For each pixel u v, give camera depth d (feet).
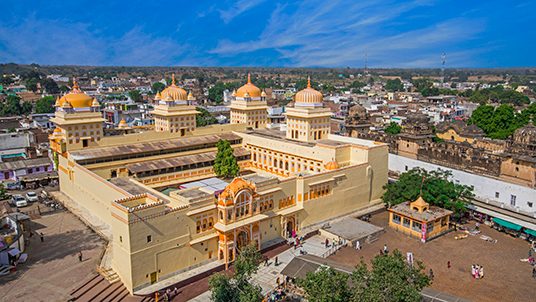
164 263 201.16
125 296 187.21
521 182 308.40
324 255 230.68
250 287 156.15
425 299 165.89
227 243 216.74
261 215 233.14
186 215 207.72
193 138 339.57
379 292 134.21
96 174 273.13
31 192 311.47
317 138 336.08
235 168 319.27
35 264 209.26
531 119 484.74
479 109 497.46
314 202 266.77
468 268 214.07
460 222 279.08
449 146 386.73
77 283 192.54
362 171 295.69
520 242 246.88
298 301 185.68
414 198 270.67
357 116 511.81
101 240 236.84
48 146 416.46
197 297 191.21
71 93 301.43
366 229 258.37
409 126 422.41
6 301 176.86
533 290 192.54
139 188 248.11
